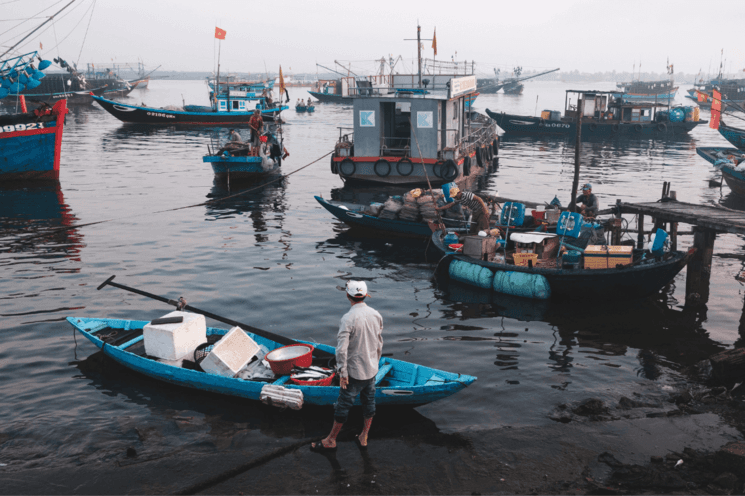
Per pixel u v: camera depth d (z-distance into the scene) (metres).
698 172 27.98
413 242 14.90
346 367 5.45
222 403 6.72
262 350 7.69
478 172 27.52
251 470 5.32
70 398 6.83
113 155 33.03
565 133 47.78
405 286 11.37
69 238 14.84
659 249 10.27
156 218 17.42
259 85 59.16
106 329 8.38
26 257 13.01
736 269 12.29
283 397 6.23
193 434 6.02
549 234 11.70
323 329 8.99
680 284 11.63
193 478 5.22
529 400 6.75
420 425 6.19
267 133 26.95
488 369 7.65
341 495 4.93
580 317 9.71
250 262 12.84
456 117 24.41
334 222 17.22
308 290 10.95
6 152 22.91
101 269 12.13
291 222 17.16
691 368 7.64
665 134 47.47
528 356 8.09
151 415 6.43
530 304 10.38
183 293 10.70
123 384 7.21
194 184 23.89
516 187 23.53
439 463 5.42
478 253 11.62
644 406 6.56
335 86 104.19
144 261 12.80
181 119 52.97
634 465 5.33
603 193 22.17
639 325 9.34
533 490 5.01
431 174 22.56
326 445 5.68
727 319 9.57
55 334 8.77
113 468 5.38
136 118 52.22
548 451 5.61
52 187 22.70
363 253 13.78
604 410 6.46
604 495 4.94
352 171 23.44
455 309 10.09
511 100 122.00
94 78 123.88
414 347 8.41
